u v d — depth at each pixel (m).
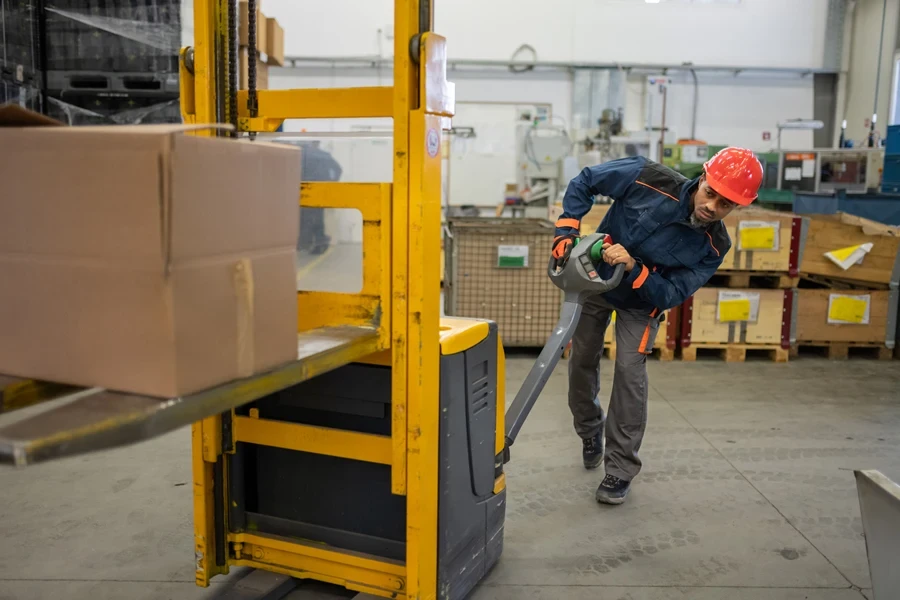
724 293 5.30
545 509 2.84
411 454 1.80
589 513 2.81
